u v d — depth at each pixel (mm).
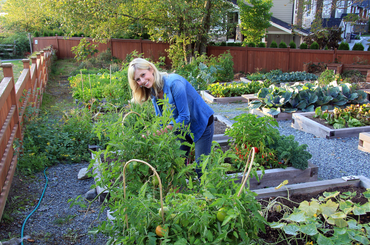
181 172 2094
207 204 1926
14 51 23078
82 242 2873
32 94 6746
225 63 14086
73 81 10734
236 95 10125
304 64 14727
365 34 30156
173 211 1774
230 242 1847
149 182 2197
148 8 14656
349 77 12969
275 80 12758
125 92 7676
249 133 3857
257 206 1960
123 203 1849
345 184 3410
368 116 6023
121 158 2203
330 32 18703
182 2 13461
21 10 28672
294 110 7203
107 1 12727
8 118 3943
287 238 2369
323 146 5379
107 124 2412
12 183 3916
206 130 2998
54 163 4727
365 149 5078
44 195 3740
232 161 4031
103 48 20125
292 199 3127
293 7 23094
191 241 1729
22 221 3176
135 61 2668
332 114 6164
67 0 12617
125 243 1799
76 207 3471
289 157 3822
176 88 2717
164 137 2150
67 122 5656
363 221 2637
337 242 2137
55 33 23562
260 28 18891
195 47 16438
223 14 16609
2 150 3574
